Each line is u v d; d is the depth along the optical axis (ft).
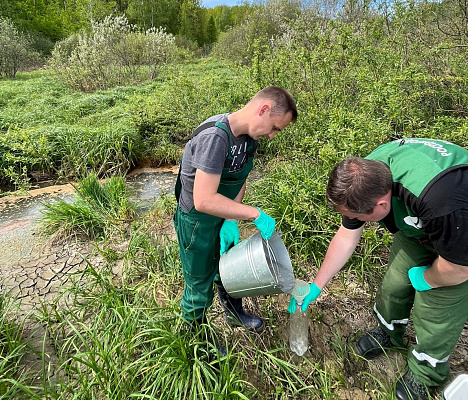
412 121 10.16
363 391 6.61
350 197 4.64
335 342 7.38
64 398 6.22
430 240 4.70
